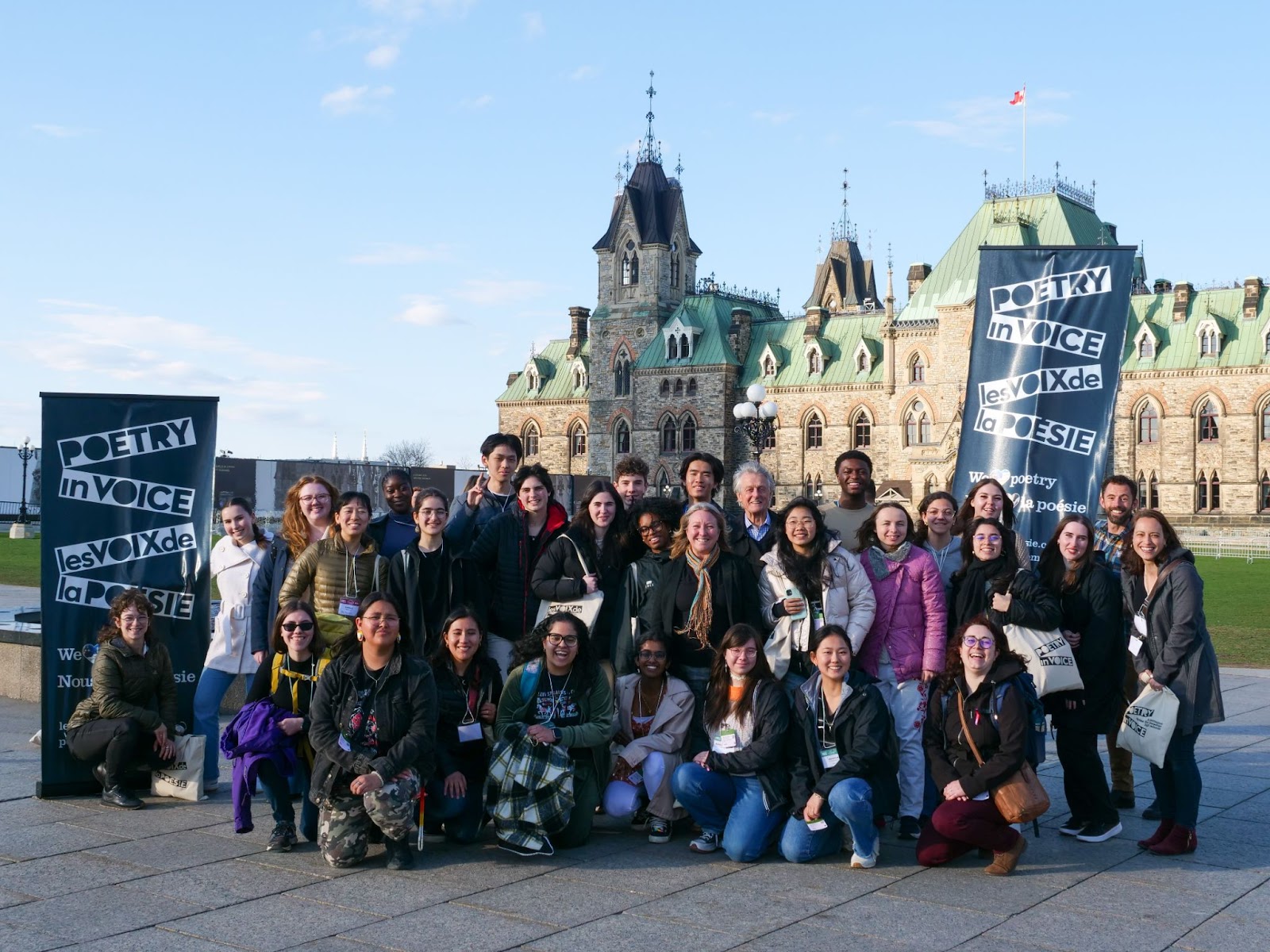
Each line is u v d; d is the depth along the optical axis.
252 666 13.95
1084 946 8.64
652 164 112.81
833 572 11.63
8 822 12.20
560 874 10.50
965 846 10.69
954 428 91.06
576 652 11.49
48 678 13.33
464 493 13.71
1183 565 11.39
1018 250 13.80
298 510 13.35
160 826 12.09
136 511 14.05
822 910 9.48
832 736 10.94
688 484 12.91
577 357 120.56
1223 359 90.88
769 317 118.62
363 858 10.73
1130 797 13.38
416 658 11.02
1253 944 8.70
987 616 11.10
